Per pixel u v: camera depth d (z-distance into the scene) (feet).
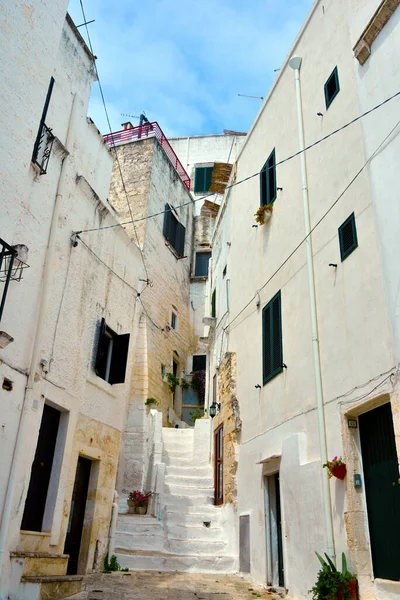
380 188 21.24
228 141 88.79
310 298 26.30
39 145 25.55
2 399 21.26
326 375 24.02
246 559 31.24
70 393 26.81
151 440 47.42
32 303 24.09
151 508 39.34
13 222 20.58
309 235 27.73
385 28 22.44
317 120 29.32
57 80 28.86
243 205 42.93
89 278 30.17
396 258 19.43
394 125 20.84
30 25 22.56
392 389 18.72
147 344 55.83
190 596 24.27
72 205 28.76
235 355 40.40
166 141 74.79
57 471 25.26
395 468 18.93
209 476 44.47
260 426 32.12
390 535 18.63
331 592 18.75
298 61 32.63
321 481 22.56
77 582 22.68
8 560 20.51
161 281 64.39
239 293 41.04
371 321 20.90
